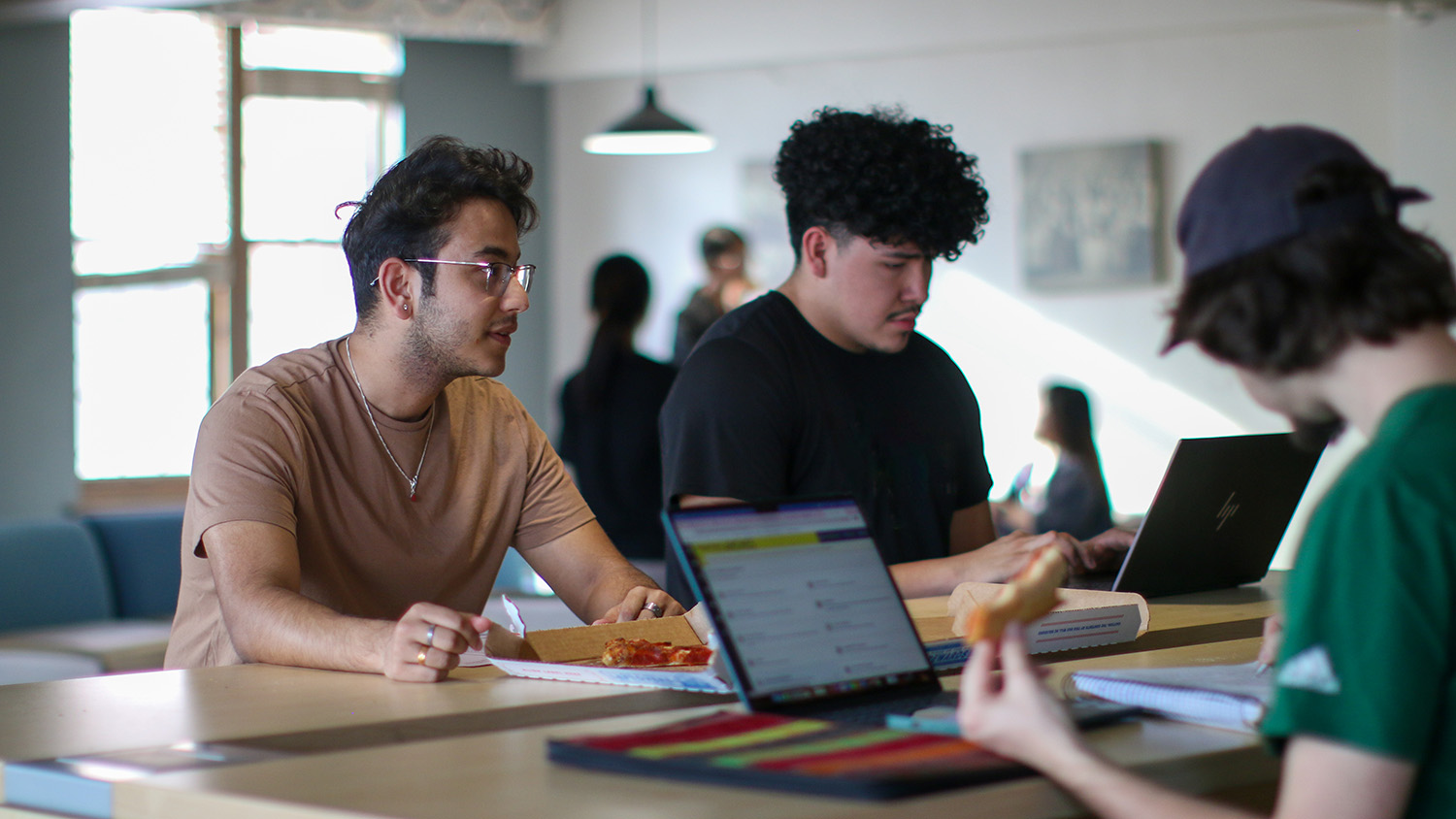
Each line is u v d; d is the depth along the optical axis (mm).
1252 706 1163
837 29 7152
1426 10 6273
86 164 6934
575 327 8047
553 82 8016
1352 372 1007
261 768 1116
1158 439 6781
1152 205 6750
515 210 2162
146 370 7141
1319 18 6453
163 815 1065
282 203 7508
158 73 7125
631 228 7902
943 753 1055
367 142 7691
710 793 986
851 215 2207
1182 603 2189
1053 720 1014
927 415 2441
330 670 1682
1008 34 6852
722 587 1294
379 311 2115
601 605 2256
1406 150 6387
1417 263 983
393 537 2174
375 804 979
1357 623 933
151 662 4539
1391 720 912
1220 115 6680
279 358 2162
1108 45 6852
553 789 1013
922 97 7234
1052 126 6969
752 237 7598
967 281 7148
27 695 1515
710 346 2277
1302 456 2328
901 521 2381
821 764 1015
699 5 7418
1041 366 7000
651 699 1442
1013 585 1119
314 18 7074
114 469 7043
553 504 2385
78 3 5934
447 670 1583
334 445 2119
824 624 1350
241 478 1960
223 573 1904
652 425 4941
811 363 2316
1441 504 934
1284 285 996
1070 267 6922
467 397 2322
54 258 6688
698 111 7723
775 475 2209
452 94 7805
